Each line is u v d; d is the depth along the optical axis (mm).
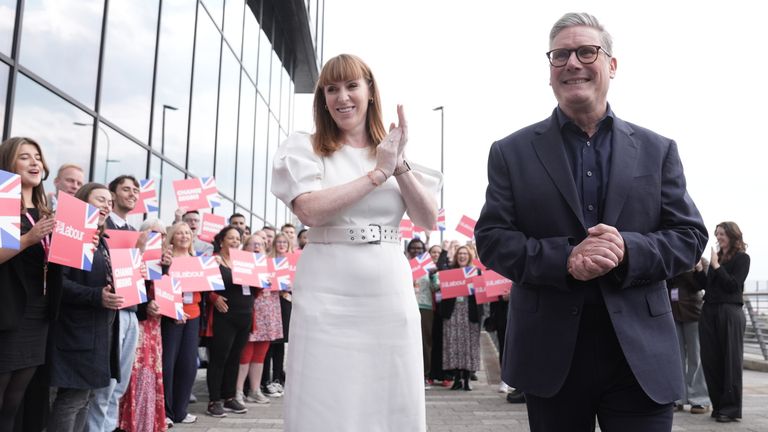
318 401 2121
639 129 2240
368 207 2236
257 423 6234
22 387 3531
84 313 4012
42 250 3602
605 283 2021
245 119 15648
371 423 2133
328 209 2117
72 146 7051
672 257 1990
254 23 16406
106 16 7797
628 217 2080
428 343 9750
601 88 2164
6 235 2998
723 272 6707
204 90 12320
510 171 2234
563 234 2104
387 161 2152
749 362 13367
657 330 2045
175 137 10750
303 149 2270
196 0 11656
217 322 6703
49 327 3885
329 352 2145
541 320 2098
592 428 2174
